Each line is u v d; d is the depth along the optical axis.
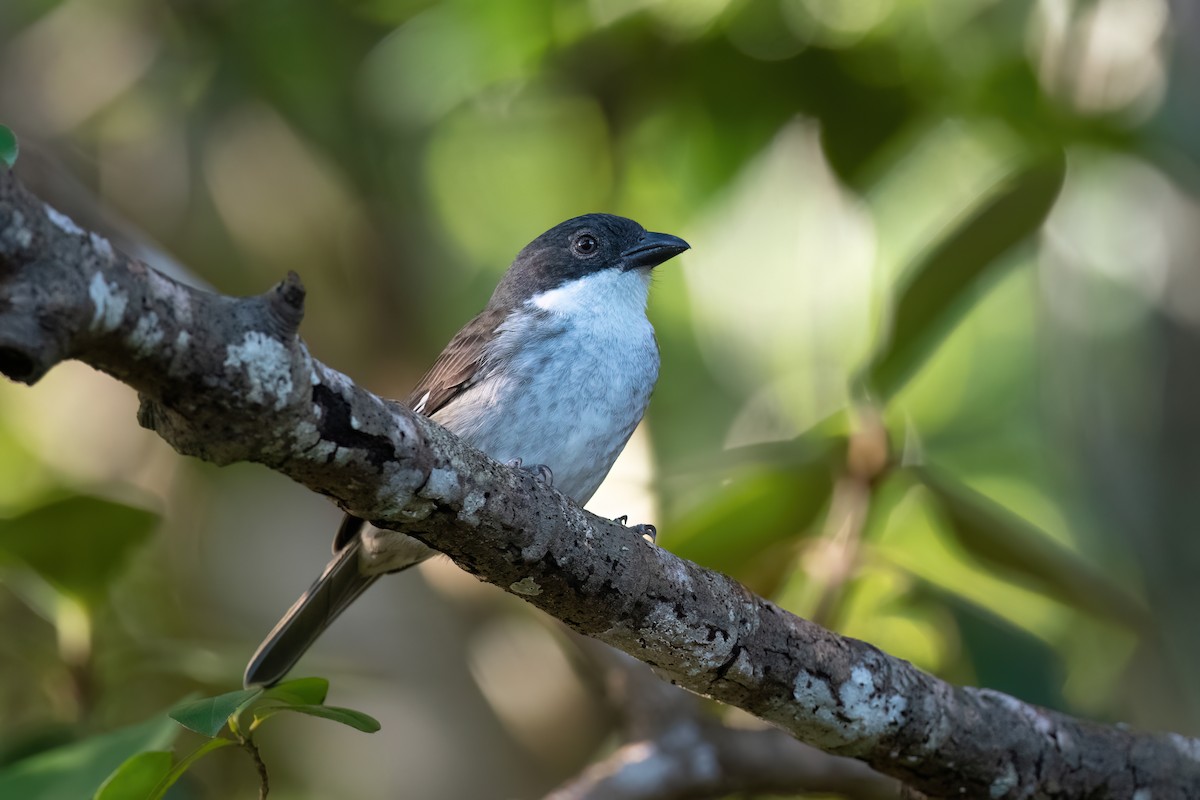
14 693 10.66
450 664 12.11
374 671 9.16
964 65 11.81
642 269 9.37
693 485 9.77
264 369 4.57
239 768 11.53
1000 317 15.75
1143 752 7.33
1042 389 13.07
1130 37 11.19
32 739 7.69
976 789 7.05
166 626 12.01
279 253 13.51
